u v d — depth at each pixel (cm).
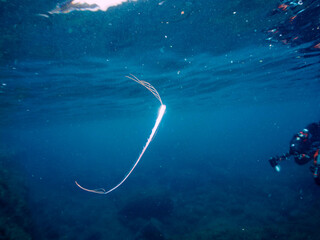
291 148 518
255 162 3778
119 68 1257
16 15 680
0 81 1221
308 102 5234
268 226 1086
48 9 677
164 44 1009
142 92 1995
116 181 3297
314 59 1442
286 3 731
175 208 1898
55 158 8069
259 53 1245
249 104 4491
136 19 780
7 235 795
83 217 1992
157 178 3312
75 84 1460
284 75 1897
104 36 876
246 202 1831
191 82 1822
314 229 1045
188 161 4138
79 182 3441
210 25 873
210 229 1104
